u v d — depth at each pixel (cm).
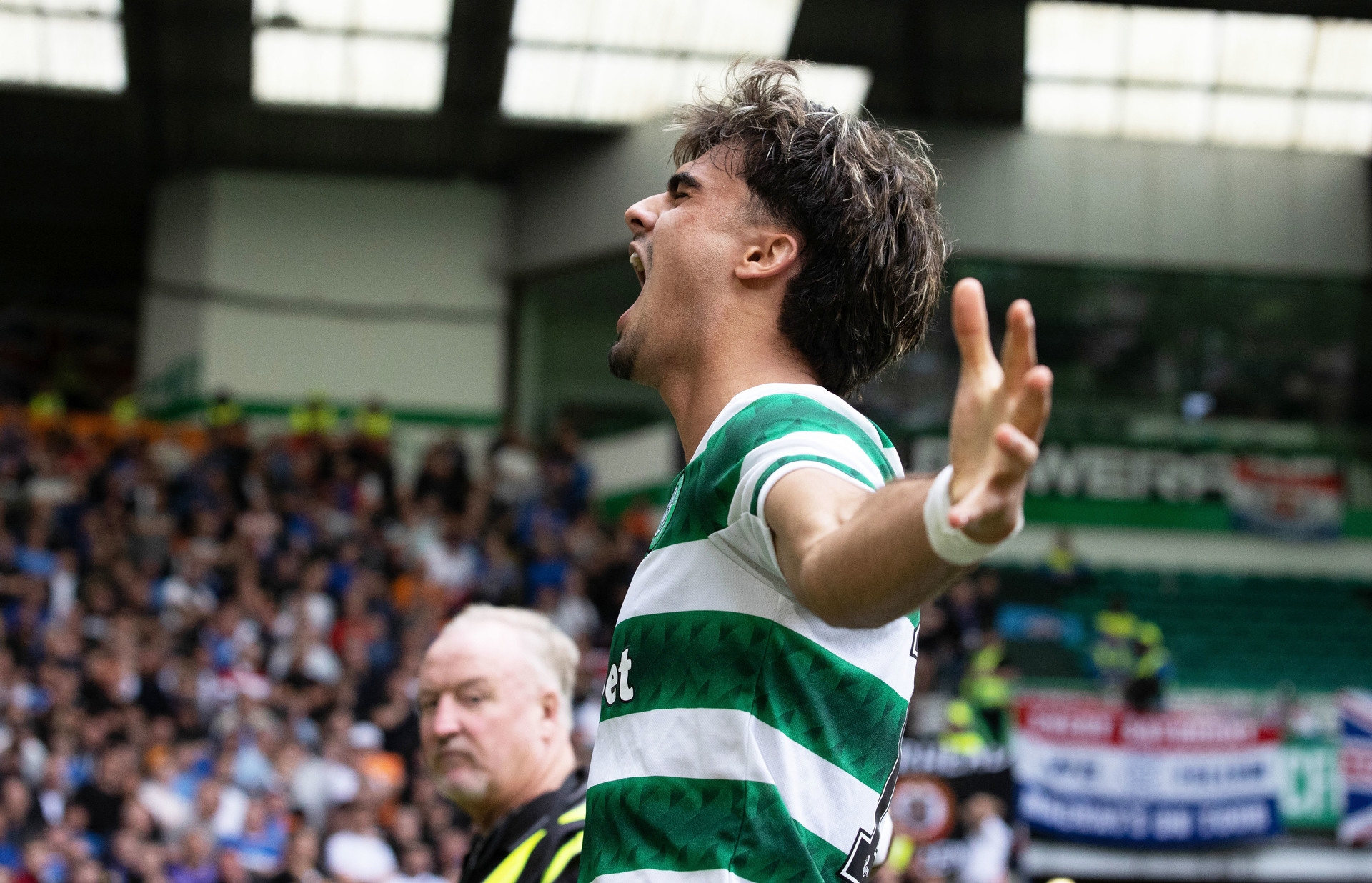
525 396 2077
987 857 1061
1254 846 1302
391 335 2083
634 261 166
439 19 1777
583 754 976
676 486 152
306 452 1741
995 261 1925
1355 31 1841
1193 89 1922
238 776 1011
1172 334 1973
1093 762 1271
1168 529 1989
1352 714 1349
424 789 1004
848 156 154
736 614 137
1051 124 1955
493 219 2125
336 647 1294
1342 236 1988
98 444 1875
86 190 2209
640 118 1955
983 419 104
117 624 1223
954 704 1230
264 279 2064
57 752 1008
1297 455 2016
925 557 105
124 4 1727
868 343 155
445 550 1574
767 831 132
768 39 1814
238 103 1917
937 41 1814
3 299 2370
